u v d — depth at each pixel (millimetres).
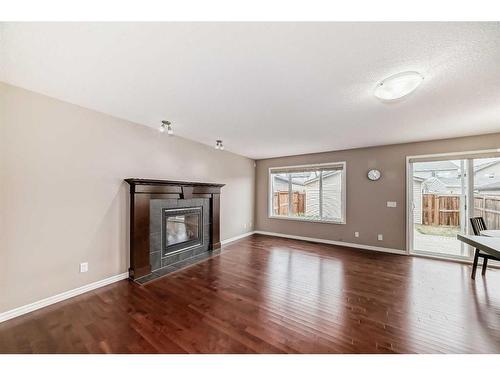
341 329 1828
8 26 1239
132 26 1257
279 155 5457
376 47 1431
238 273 3084
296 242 4926
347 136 3666
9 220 1954
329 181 4992
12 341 1664
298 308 2162
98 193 2613
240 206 5398
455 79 1811
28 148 2064
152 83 1949
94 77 1850
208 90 2078
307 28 1269
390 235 4191
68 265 2346
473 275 2908
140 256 2934
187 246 3762
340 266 3369
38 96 2131
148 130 3205
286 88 2021
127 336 1727
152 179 3211
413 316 2020
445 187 3947
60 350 1572
